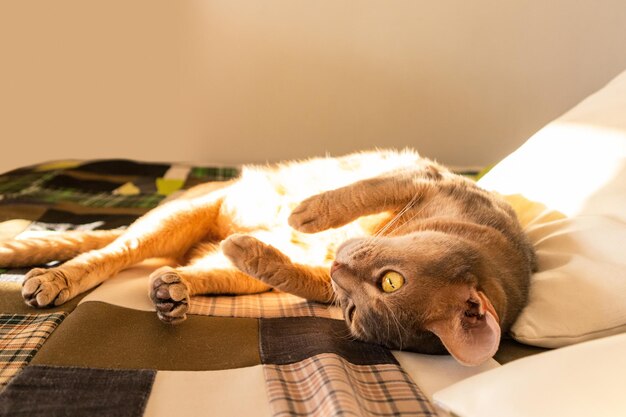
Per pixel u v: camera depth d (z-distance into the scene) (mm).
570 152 555
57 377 343
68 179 813
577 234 478
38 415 304
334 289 465
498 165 625
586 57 1028
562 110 1048
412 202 519
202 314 459
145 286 493
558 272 453
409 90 1044
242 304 494
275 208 603
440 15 1016
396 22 1018
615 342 322
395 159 612
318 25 1020
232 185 616
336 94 1046
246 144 1070
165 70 1042
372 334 427
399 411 330
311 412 319
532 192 564
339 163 628
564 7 1011
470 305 394
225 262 539
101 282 500
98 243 559
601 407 274
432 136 1063
